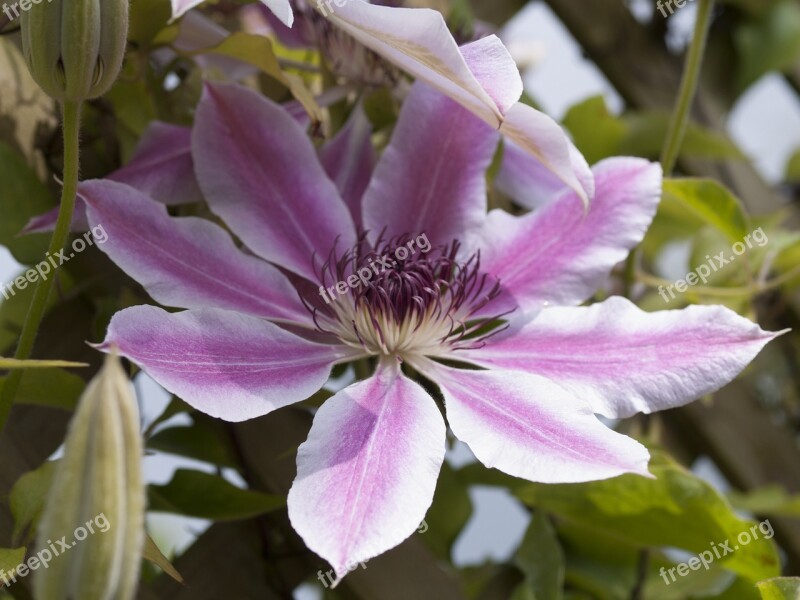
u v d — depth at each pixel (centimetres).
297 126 32
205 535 35
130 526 20
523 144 27
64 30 24
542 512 36
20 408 33
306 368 28
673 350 28
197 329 27
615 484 34
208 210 34
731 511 33
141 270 28
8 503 29
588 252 32
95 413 20
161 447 35
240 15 39
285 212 31
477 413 27
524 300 31
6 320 36
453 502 42
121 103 35
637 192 32
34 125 35
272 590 36
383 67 37
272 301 30
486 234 32
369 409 27
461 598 37
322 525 23
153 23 33
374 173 32
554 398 27
